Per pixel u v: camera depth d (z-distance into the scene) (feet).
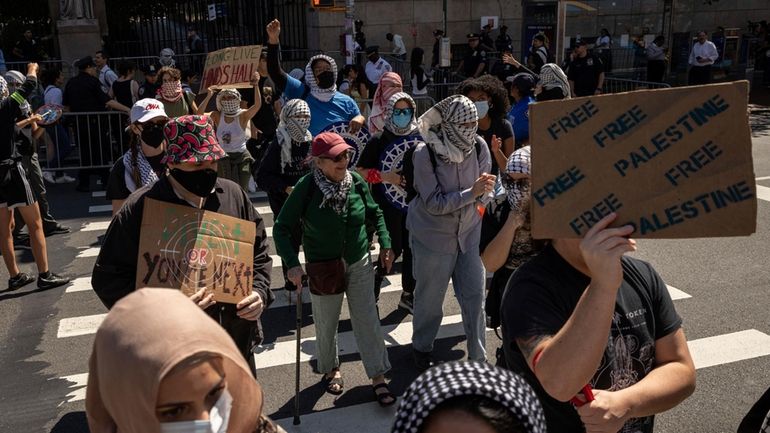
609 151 6.06
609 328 6.33
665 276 23.09
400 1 65.72
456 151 14.93
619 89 55.47
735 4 69.41
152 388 4.71
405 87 55.21
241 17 73.36
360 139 22.07
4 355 18.45
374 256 25.22
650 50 62.75
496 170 21.15
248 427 5.48
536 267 7.64
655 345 7.88
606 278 6.07
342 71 50.08
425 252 15.70
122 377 4.82
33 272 24.39
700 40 63.00
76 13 57.16
